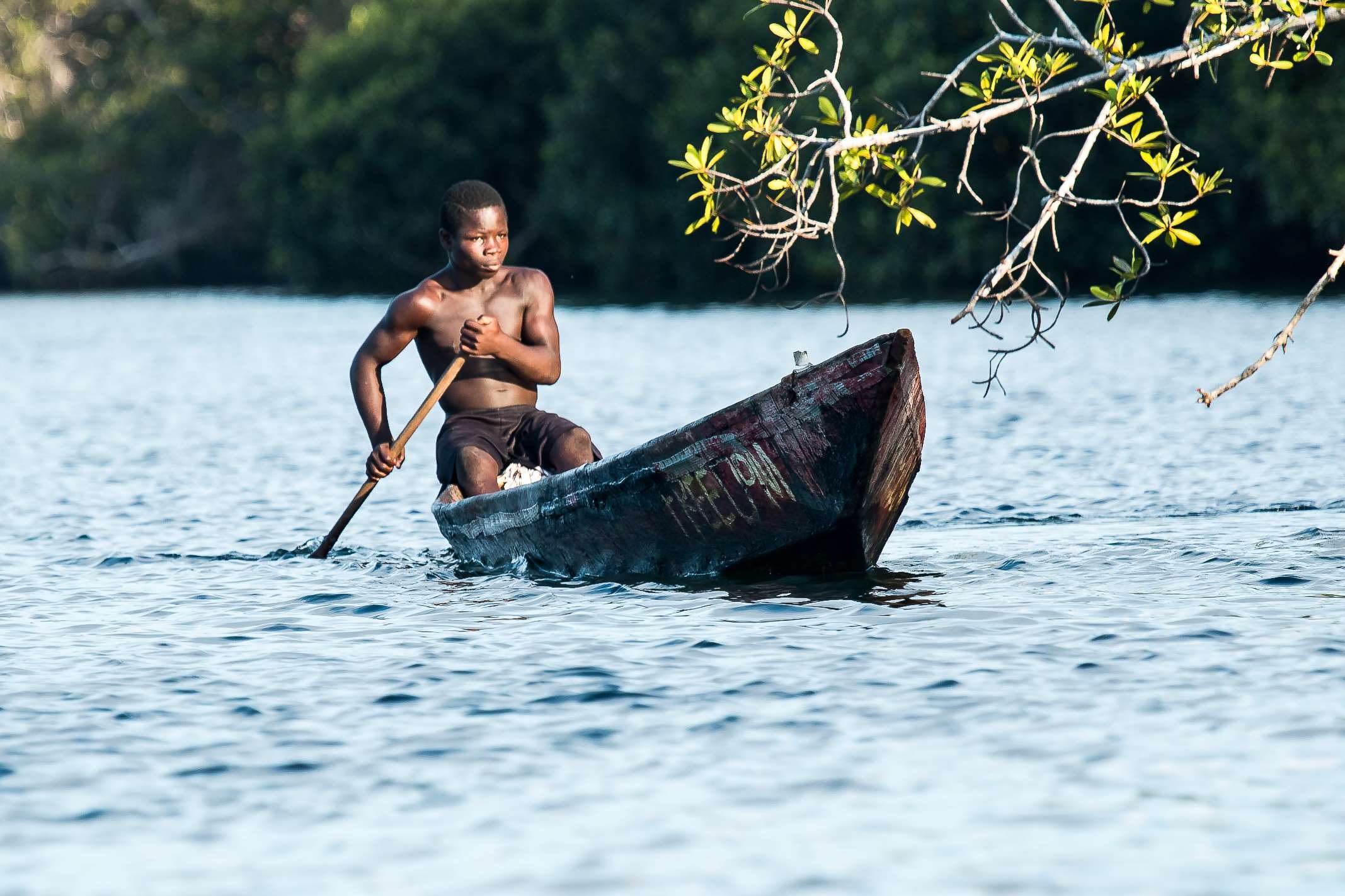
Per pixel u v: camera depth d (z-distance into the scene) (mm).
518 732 16328
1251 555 24453
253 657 19969
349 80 170250
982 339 81062
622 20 144875
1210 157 108188
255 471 42594
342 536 31453
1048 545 26484
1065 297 23062
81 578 26734
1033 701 16828
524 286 27812
